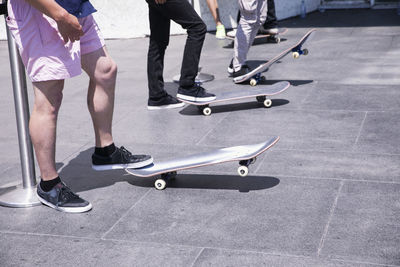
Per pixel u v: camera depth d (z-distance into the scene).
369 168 3.71
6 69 7.41
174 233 2.98
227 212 3.19
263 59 7.34
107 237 2.98
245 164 3.37
